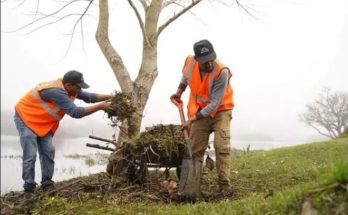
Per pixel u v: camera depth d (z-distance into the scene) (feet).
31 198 20.40
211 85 19.92
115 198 19.62
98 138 22.58
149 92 26.58
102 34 27.27
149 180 22.50
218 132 20.59
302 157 32.45
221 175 20.49
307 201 11.87
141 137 21.61
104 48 27.22
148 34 26.86
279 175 24.93
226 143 20.56
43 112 21.45
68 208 18.57
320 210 11.28
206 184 23.52
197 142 21.13
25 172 21.22
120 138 24.89
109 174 22.62
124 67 26.89
